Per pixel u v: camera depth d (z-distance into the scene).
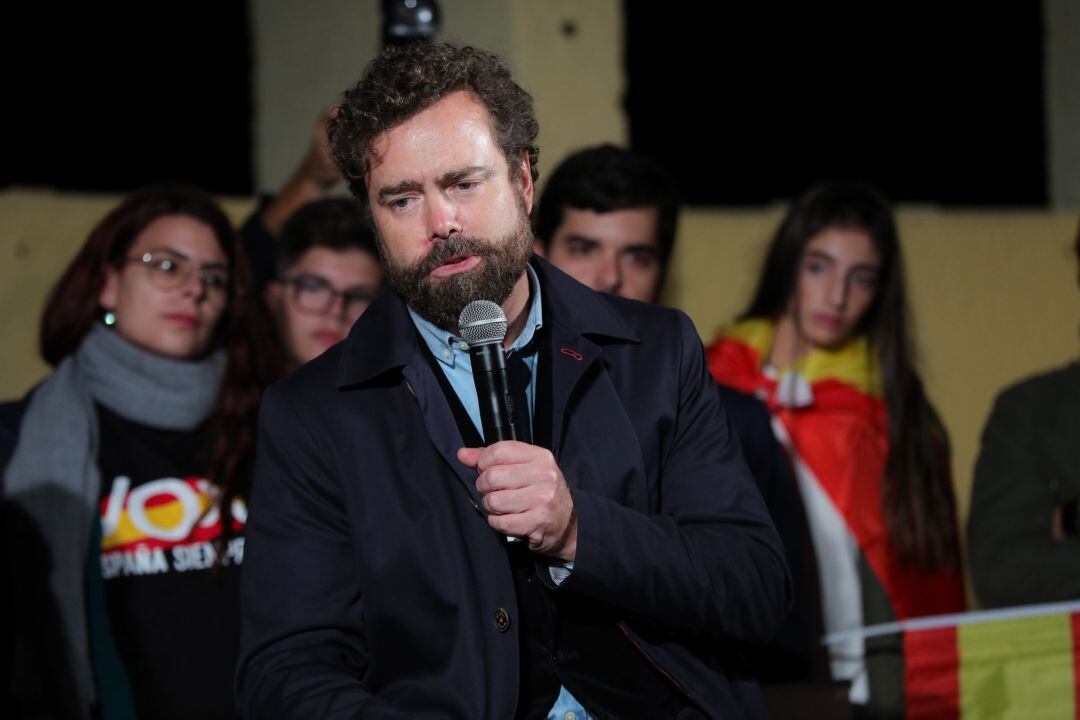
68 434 4.15
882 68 7.73
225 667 4.07
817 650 4.79
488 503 2.68
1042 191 8.12
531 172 3.02
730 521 3.01
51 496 4.07
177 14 6.74
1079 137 8.07
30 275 5.64
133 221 4.41
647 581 2.79
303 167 5.14
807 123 7.55
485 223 2.79
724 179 7.30
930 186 7.88
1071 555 4.80
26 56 6.26
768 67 7.43
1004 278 7.33
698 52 7.21
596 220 4.61
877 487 4.98
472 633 2.84
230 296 4.52
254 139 7.03
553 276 3.12
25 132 6.27
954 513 5.07
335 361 3.08
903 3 7.77
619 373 3.05
